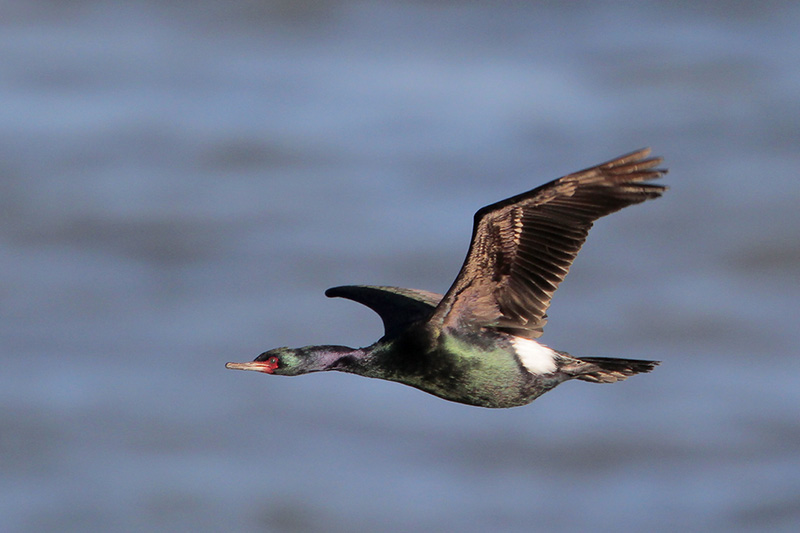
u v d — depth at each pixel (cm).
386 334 1586
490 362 1495
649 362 1513
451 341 1498
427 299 1708
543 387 1513
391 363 1539
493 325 1495
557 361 1505
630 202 1343
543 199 1366
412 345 1517
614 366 1518
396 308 1652
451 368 1504
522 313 1473
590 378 1528
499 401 1520
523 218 1395
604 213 1360
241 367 1579
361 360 1555
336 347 1584
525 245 1422
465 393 1518
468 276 1462
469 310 1495
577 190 1353
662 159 1317
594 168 1326
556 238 1396
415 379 1534
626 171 1326
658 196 1330
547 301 1445
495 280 1462
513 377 1499
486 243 1427
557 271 1418
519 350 1493
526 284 1450
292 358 1571
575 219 1376
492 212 1383
